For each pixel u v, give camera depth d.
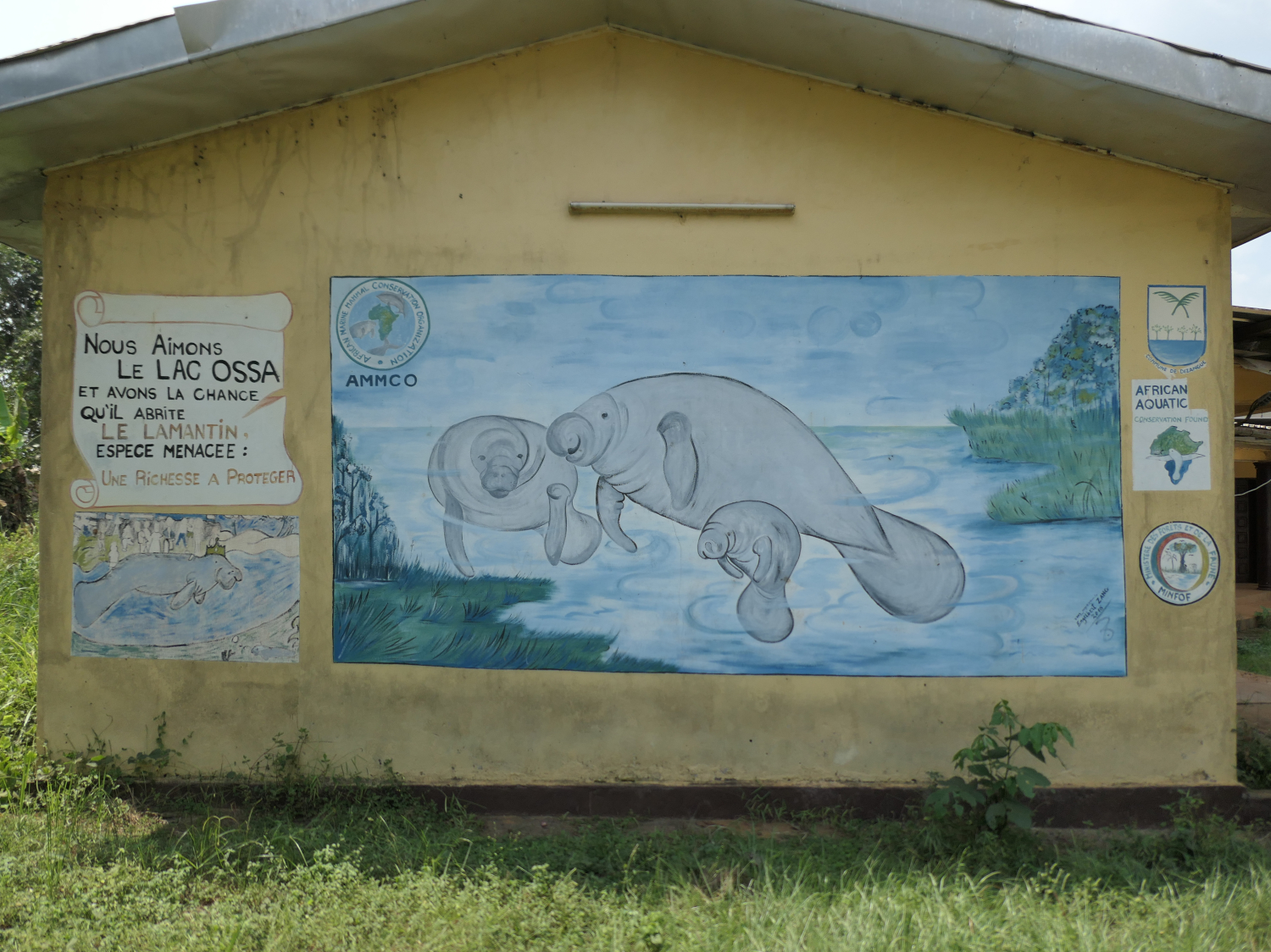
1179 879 3.54
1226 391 4.24
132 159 4.52
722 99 4.36
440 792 4.32
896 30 3.73
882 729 4.30
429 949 2.98
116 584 4.55
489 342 4.42
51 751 4.55
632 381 4.39
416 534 4.43
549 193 4.41
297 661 4.46
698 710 4.35
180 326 4.52
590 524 4.38
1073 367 4.28
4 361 12.79
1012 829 3.83
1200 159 4.09
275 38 3.82
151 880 3.47
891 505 4.32
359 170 4.45
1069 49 3.62
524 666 4.39
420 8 3.84
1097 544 4.27
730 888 3.36
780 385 4.35
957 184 4.30
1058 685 4.26
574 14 4.21
